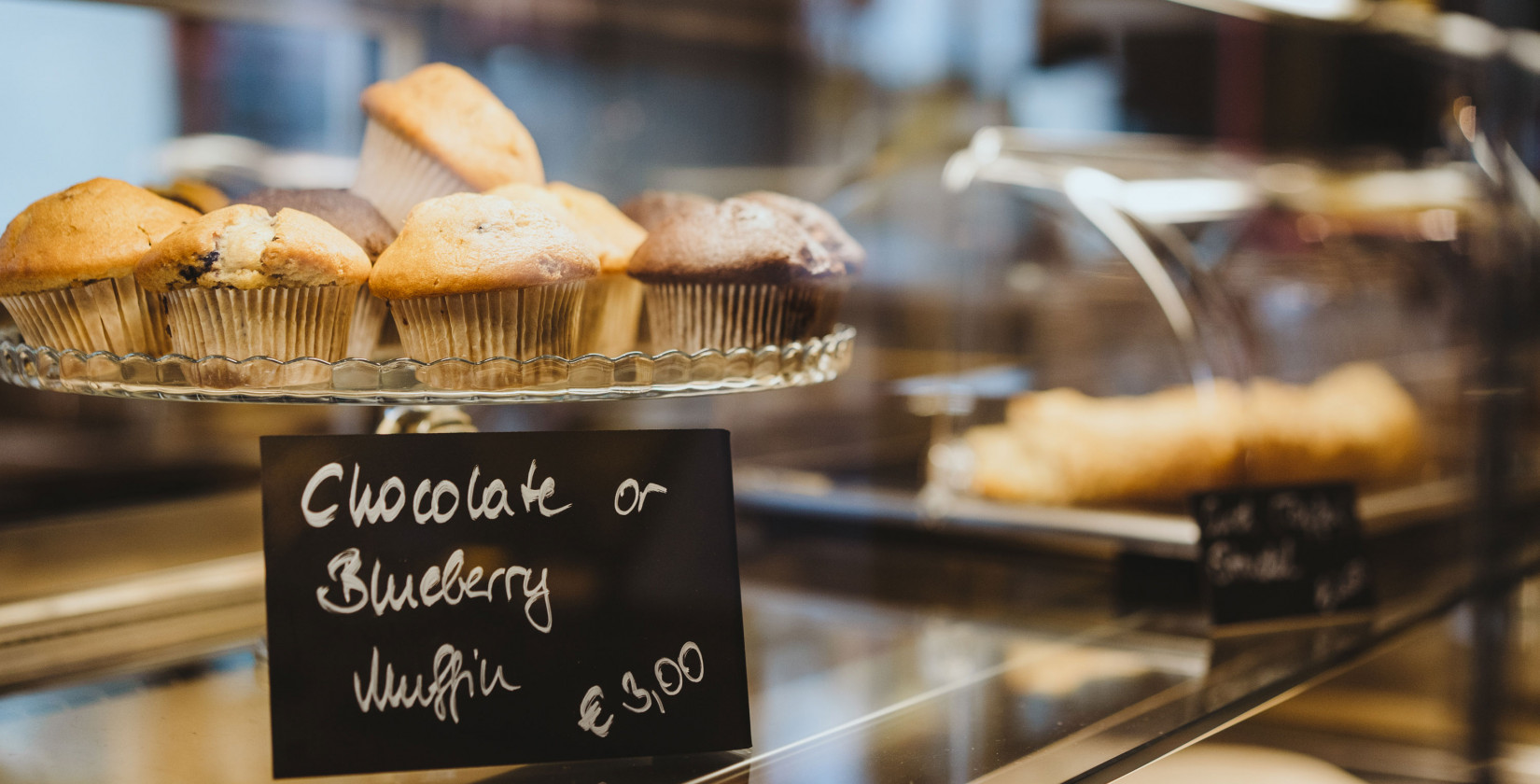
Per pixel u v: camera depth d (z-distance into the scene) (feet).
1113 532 3.95
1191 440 3.92
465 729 2.20
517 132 2.99
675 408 5.30
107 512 4.11
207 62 5.57
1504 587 4.32
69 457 4.80
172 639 3.16
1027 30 6.73
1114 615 3.67
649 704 2.30
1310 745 3.18
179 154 5.58
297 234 2.36
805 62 7.50
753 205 2.86
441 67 3.04
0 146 5.08
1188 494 3.58
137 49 5.38
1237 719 2.92
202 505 4.22
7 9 4.99
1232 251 4.47
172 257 2.31
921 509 4.34
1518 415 4.66
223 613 3.44
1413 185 5.07
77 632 3.18
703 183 7.30
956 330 4.57
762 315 2.85
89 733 2.47
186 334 2.44
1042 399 4.25
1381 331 4.70
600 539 2.31
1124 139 5.57
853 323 5.47
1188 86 6.62
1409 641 3.70
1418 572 4.34
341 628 2.17
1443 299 4.78
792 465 5.06
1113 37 6.79
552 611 2.27
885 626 3.50
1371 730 3.44
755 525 4.64
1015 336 4.42
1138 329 4.15
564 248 2.53
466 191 2.85
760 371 2.65
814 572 4.13
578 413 5.12
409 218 2.54
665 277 2.79
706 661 2.34
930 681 3.00
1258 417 4.02
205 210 2.86
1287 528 3.68
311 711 2.14
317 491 2.18
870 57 7.27
